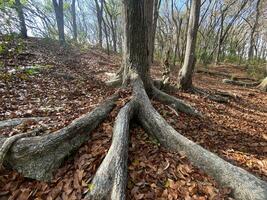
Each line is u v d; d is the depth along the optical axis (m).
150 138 4.43
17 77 8.02
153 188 3.23
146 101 5.11
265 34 38.66
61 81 8.70
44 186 3.26
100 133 4.12
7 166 3.44
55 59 12.77
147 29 6.16
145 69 6.32
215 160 3.57
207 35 30.20
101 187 3.01
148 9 8.07
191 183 3.34
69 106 5.99
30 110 5.55
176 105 6.48
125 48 6.23
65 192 3.14
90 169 3.42
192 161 3.77
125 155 3.54
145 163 3.67
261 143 5.63
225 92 11.60
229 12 31.22
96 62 14.80
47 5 20.70
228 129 6.31
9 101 6.14
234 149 5.06
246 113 8.55
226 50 35.66
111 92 6.74
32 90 7.31
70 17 31.62
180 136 4.14
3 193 3.16
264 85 14.84
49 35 19.97
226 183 3.30
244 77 19.25
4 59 9.66
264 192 3.00
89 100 6.44
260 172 4.18
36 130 3.93
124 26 6.10
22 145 3.46
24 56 10.81
